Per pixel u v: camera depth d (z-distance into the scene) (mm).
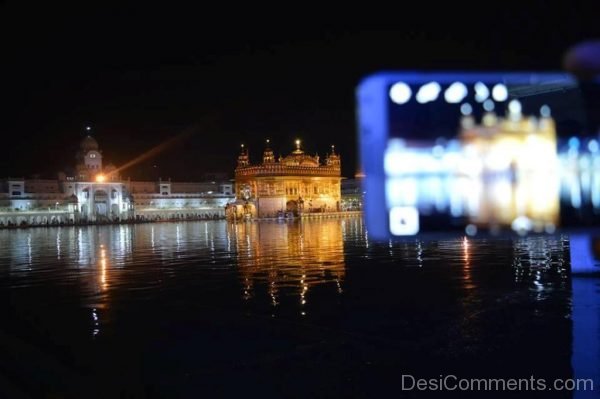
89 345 8469
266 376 6746
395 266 16500
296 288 12945
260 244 27766
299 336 8531
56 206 76875
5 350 8320
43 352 8133
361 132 2852
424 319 9312
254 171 72375
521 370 6484
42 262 21547
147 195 86375
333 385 6324
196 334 8922
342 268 16391
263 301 11469
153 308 11188
